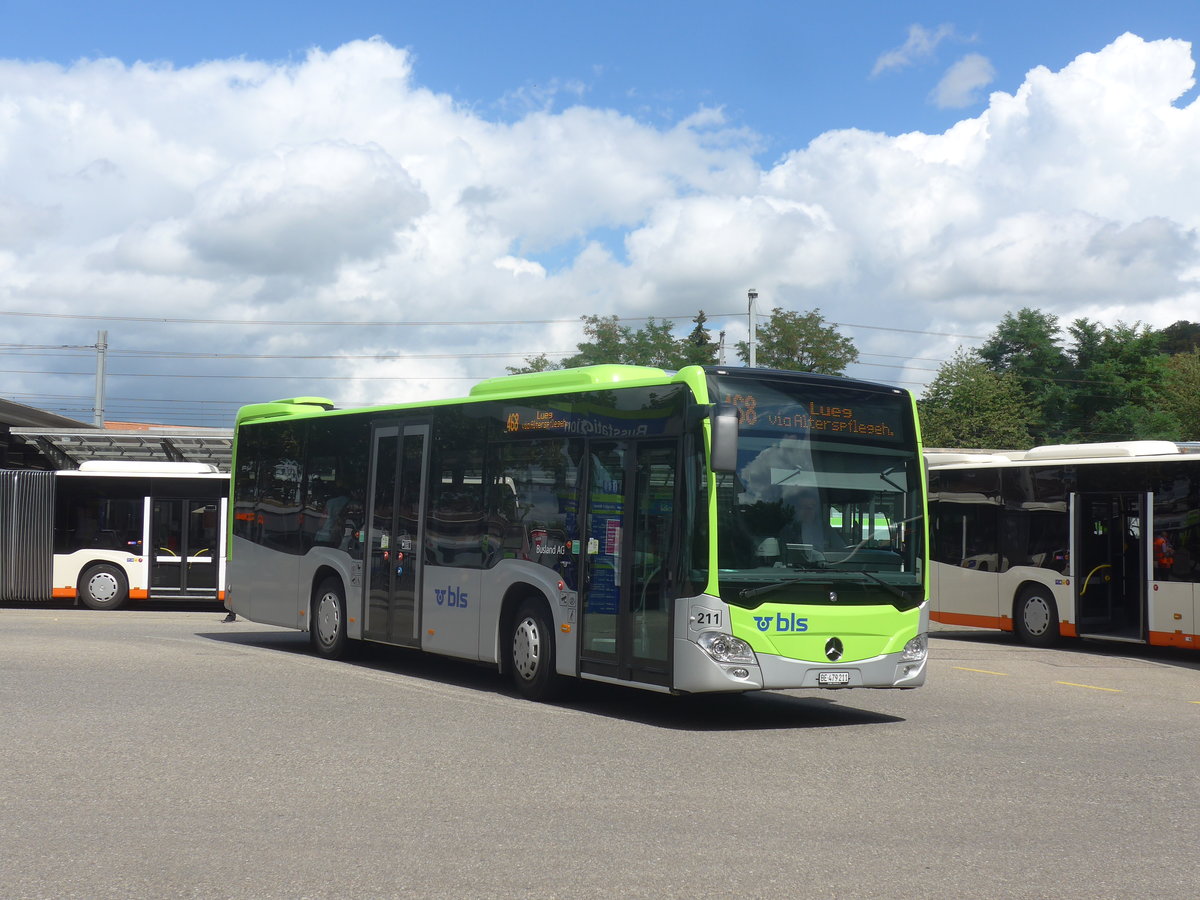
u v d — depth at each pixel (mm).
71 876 6164
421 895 5871
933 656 18844
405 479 15375
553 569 12859
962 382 72062
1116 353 80562
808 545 11508
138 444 34188
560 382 13258
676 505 11430
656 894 5930
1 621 22484
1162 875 6387
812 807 7961
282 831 7125
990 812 7879
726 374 11484
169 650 17172
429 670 15656
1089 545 20000
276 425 18359
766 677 11164
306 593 17172
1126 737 11172
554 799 8078
